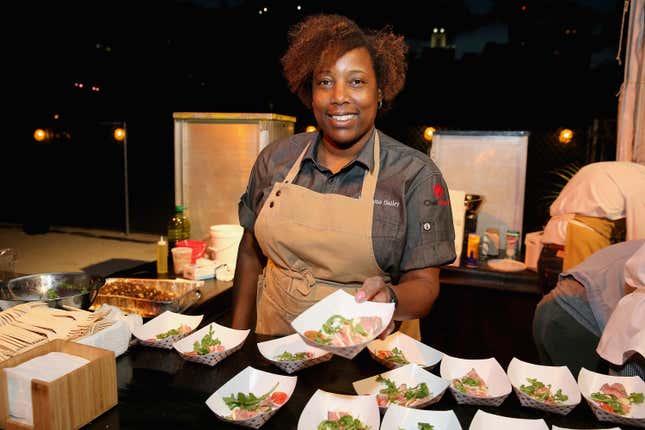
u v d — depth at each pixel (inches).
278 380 46.1
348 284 58.6
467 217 149.1
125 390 46.4
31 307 54.9
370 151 58.2
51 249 266.7
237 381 45.4
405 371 47.4
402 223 55.3
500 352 121.3
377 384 46.3
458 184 161.9
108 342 51.1
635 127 103.3
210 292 92.2
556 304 75.1
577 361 73.3
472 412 43.6
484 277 139.1
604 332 56.5
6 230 324.5
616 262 70.8
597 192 104.0
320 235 56.5
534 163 231.5
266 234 60.0
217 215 125.5
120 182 317.4
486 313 134.0
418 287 52.5
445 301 140.2
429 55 252.8
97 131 317.1
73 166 325.7
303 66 57.7
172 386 47.1
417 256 54.8
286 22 289.0
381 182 57.4
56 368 40.9
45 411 37.9
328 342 40.6
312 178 61.2
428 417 39.9
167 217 308.5
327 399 42.2
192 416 42.2
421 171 56.6
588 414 43.5
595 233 103.3
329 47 53.8
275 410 41.4
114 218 323.6
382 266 57.4
